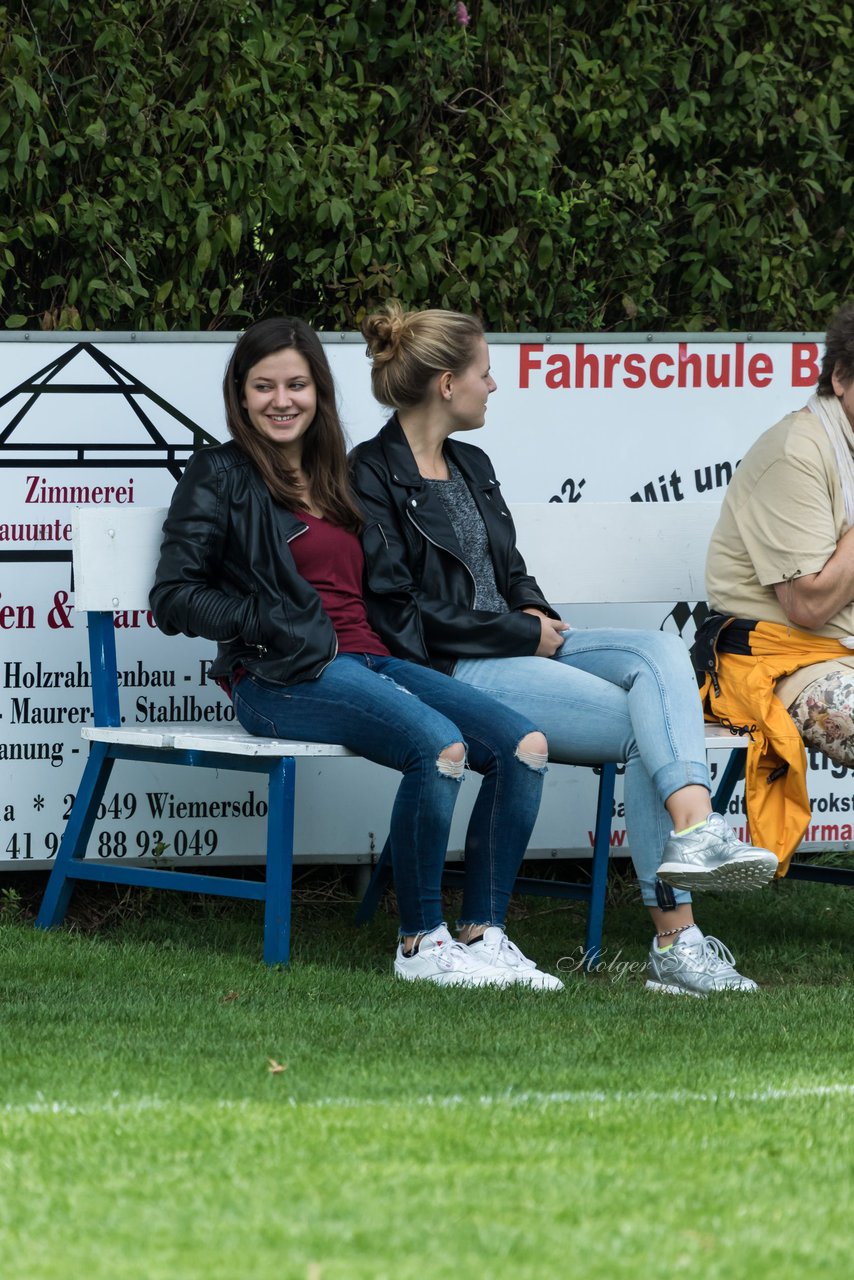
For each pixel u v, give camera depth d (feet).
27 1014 45.06
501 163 67.56
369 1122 33.96
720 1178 30.73
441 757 49.24
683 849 49.24
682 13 71.56
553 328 70.85
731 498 56.90
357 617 53.62
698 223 71.51
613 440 65.36
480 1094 36.78
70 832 57.06
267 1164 31.01
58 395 60.80
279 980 49.83
